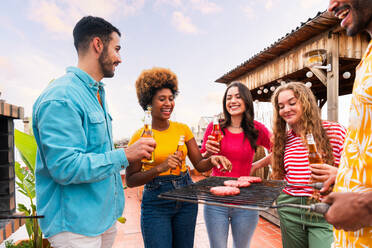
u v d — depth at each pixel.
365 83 0.80
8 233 2.07
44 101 1.06
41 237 2.67
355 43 3.49
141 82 1.84
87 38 1.31
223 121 2.38
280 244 3.33
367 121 0.82
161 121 1.88
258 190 1.41
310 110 1.73
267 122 5.05
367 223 0.71
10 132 2.31
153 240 1.66
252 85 5.70
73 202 1.16
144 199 1.75
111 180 1.37
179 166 1.71
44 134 1.03
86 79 1.31
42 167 1.18
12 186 2.33
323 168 1.38
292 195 1.71
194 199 1.17
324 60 3.45
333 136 1.71
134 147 1.22
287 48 4.32
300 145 1.78
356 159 0.88
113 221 1.39
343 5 0.88
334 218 0.73
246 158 2.21
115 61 1.41
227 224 2.03
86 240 1.19
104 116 1.48
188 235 1.77
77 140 1.10
